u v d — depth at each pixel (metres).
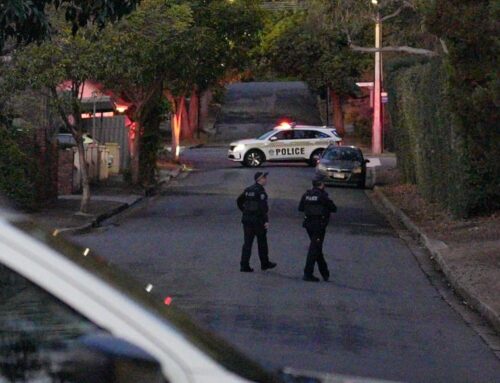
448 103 40.06
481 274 28.88
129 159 66.69
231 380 5.47
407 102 57.53
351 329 22.17
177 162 83.31
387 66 71.69
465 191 41.50
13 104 46.84
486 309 23.98
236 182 68.75
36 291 5.23
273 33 110.88
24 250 5.26
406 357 19.55
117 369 5.16
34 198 44.62
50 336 5.28
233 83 162.38
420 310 25.22
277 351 19.39
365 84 102.12
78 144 45.91
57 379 5.27
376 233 42.62
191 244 36.59
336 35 104.94
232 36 62.66
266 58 114.81
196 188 65.19
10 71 40.81
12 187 42.06
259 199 30.33
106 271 6.20
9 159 41.97
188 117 120.62
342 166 65.62
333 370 17.97
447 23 37.31
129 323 5.29
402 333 22.03
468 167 41.06
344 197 60.25
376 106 95.94
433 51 64.75
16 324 5.28
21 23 23.23
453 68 38.47
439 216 44.94
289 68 112.19
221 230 41.53
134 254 33.69
